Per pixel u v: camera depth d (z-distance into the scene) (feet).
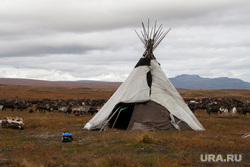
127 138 47.03
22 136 54.70
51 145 45.19
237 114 123.85
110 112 67.15
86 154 37.83
